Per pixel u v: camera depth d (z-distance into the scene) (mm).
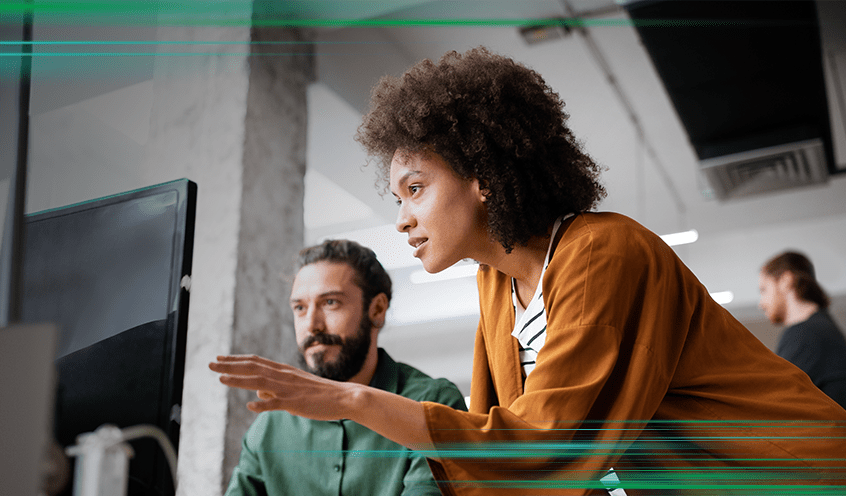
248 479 1274
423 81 875
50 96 2855
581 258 769
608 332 725
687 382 814
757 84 2904
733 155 3426
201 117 2502
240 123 2438
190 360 2236
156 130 2557
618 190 4996
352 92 3195
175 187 750
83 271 758
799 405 808
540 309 876
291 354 2414
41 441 520
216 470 2072
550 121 891
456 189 849
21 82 687
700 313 830
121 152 3246
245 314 2281
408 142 856
